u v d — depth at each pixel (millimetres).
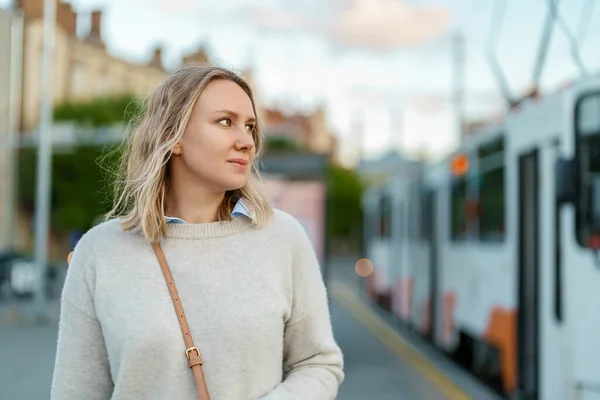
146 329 2041
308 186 13531
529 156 7551
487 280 8961
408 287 14758
